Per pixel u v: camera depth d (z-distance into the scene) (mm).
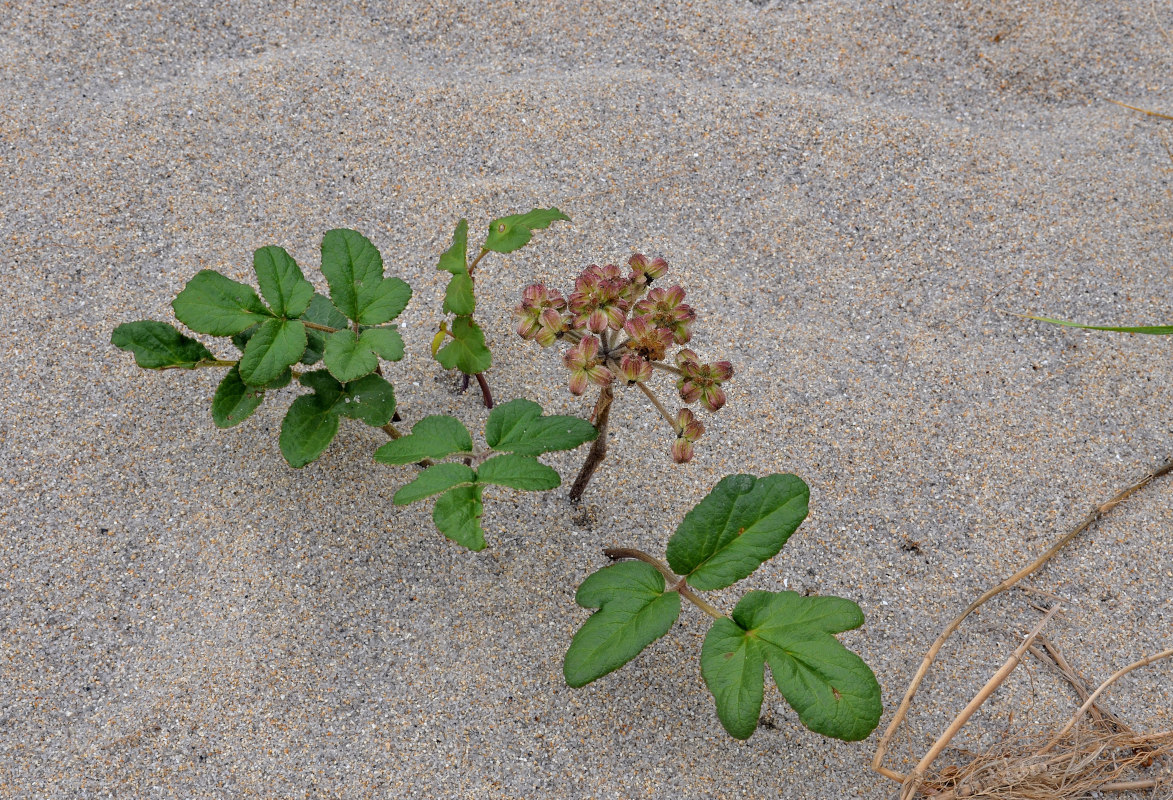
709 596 723
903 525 741
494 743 693
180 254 779
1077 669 715
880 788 693
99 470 731
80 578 713
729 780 692
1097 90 857
